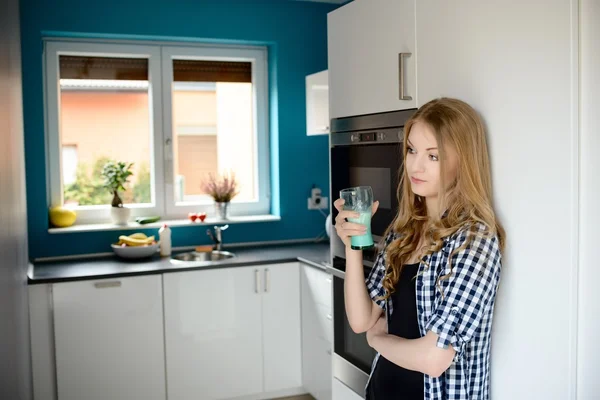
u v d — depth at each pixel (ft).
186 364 11.64
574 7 5.14
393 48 7.52
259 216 14.20
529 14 5.53
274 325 12.21
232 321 11.90
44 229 12.50
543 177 5.49
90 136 13.21
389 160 7.71
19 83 8.18
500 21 5.85
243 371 12.06
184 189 13.92
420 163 5.84
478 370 5.77
